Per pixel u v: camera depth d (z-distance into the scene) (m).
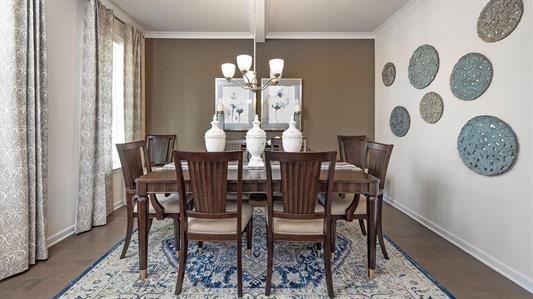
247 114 4.79
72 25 2.96
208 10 3.84
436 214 3.08
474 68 2.49
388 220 3.47
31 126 2.25
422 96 3.33
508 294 1.96
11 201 2.10
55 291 1.96
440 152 2.99
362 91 4.82
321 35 4.75
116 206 3.94
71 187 2.99
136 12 3.91
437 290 2.01
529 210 2.03
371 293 1.97
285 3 3.61
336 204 2.37
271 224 1.96
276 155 1.85
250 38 4.77
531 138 2.01
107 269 2.27
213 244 2.78
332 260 2.44
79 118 3.08
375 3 3.60
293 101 4.79
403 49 3.80
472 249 2.55
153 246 2.72
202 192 1.94
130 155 2.50
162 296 1.93
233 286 2.06
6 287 2.00
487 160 2.35
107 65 3.45
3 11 2.05
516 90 2.11
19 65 2.13
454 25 2.76
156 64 4.77
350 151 3.81
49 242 2.70
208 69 4.79
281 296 1.94
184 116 4.81
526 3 2.03
